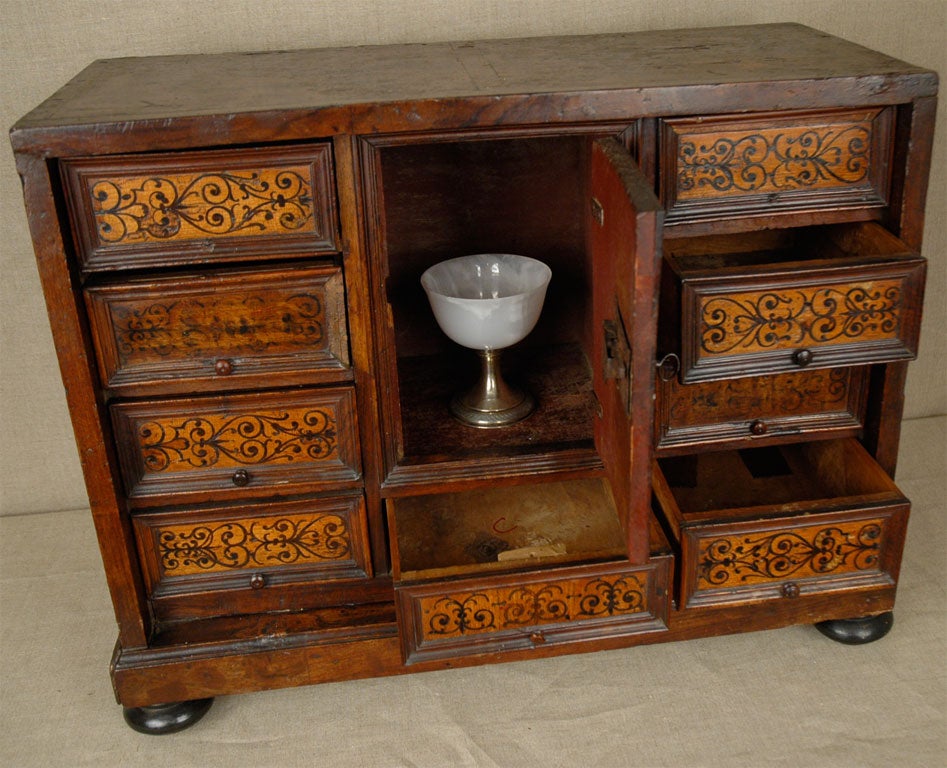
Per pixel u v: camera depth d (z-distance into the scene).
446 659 1.55
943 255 2.13
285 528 1.56
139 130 1.27
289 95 1.38
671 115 1.38
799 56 1.52
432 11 1.84
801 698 1.59
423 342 2.02
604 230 1.37
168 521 1.52
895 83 1.38
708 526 1.51
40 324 1.96
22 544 2.03
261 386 1.46
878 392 1.59
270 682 1.58
